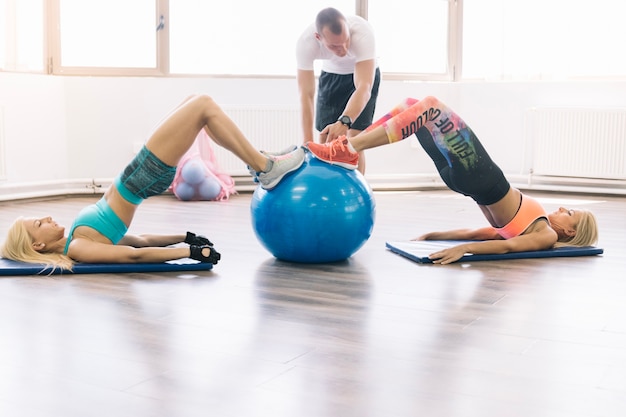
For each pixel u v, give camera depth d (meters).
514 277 2.95
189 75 5.95
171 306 2.47
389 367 1.88
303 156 3.11
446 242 3.57
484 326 2.26
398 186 6.39
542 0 6.10
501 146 6.49
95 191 5.81
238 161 6.05
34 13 5.48
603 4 5.95
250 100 6.11
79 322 2.27
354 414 1.58
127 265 2.98
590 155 6.03
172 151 2.93
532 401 1.66
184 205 5.26
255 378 1.79
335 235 3.05
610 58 5.98
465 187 3.27
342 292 2.69
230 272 3.02
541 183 6.34
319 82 4.12
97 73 5.74
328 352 1.99
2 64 5.23
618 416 1.58
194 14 5.92
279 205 3.06
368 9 6.23
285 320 2.31
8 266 2.91
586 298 2.62
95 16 5.71
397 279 2.90
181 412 1.59
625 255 3.43
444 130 3.12
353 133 4.11
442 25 6.45
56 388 1.72
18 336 2.12
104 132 5.84
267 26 6.09
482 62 6.44
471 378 1.81
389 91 6.35
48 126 5.61
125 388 1.72
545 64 6.17
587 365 1.91
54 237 3.04
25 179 5.47
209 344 2.06
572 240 3.51
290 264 3.19
